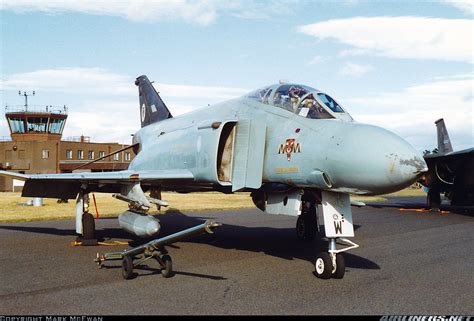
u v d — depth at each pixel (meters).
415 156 6.58
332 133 7.56
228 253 9.93
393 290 6.87
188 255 9.68
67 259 9.24
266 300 6.27
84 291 6.68
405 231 14.30
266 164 8.79
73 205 22.91
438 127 27.12
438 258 9.56
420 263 9.01
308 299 6.34
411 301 6.28
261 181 8.68
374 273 8.06
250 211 21.33
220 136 9.75
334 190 7.62
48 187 11.88
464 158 21.06
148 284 7.12
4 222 15.91
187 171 10.34
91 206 22.91
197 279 7.48
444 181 22.50
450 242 11.92
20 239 12.03
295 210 8.62
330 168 7.31
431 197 23.67
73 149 57.75
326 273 7.52
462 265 8.82
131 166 13.99
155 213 20.11
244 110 9.80
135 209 10.61
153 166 12.36
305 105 8.59
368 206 26.31
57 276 7.68
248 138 9.14
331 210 7.85
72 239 12.07
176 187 11.82
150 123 16.80
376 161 6.68
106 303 6.07
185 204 24.91
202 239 12.14
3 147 58.94
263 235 12.97
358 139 7.05
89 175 10.48
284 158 8.32
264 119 8.99
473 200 21.39
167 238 7.46
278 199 9.20
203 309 5.83
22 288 6.86
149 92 17.03
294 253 9.97
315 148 7.63
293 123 8.48
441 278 7.70
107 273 7.91
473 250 10.63
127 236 12.82
